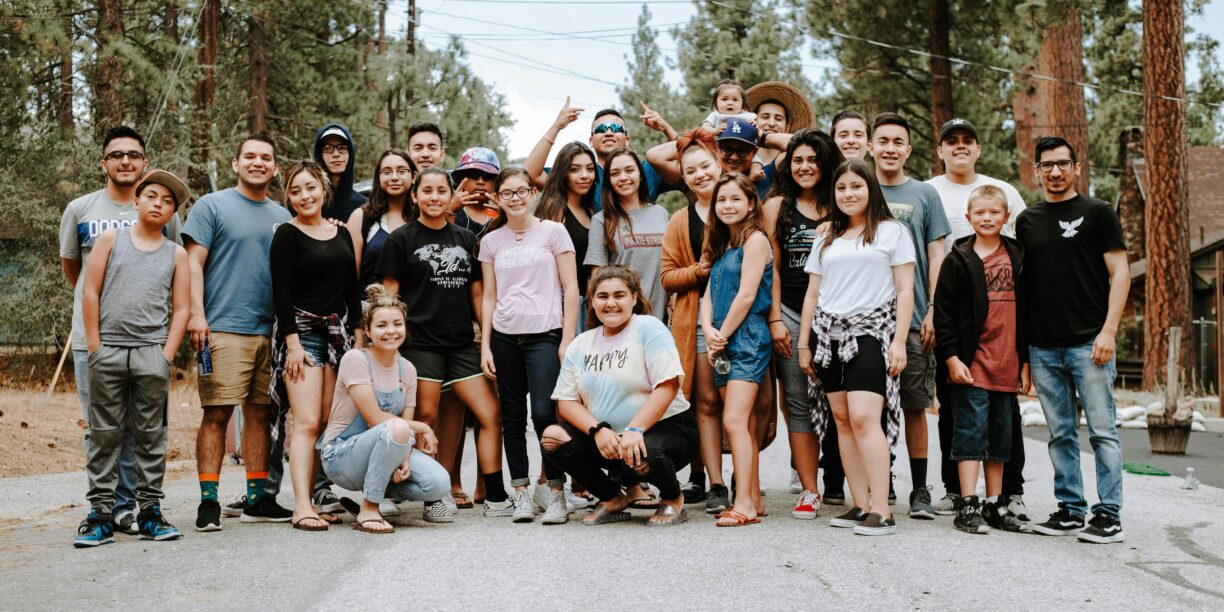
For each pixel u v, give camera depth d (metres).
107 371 4.88
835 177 5.38
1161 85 16.86
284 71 24.30
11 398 12.64
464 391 5.81
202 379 5.33
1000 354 5.28
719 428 5.86
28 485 7.43
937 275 5.85
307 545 4.76
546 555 4.50
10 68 16.17
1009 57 22.11
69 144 16.61
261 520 5.52
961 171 6.34
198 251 5.37
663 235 6.16
